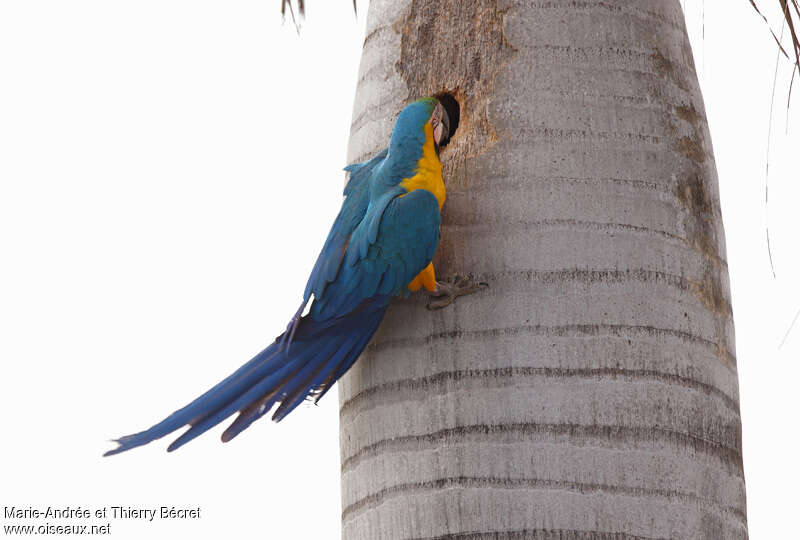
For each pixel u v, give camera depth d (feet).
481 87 32.45
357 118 34.78
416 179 30.42
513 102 31.94
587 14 32.60
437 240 29.96
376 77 34.32
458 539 29.48
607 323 30.32
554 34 32.42
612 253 30.81
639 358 30.32
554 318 30.30
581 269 30.63
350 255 30.19
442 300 30.68
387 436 30.99
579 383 29.94
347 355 30.78
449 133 33.01
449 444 30.04
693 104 33.35
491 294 30.60
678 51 33.65
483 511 29.40
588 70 32.19
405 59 33.83
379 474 31.01
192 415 30.09
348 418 32.48
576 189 31.14
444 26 33.50
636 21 32.96
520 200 31.09
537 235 30.81
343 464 32.73
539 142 31.50
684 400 30.60
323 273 30.50
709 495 30.50
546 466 29.43
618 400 29.94
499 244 30.89
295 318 30.25
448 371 30.45
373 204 30.48
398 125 30.89
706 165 33.17
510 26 32.60
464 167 31.76
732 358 32.81
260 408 30.37
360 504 31.48
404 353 31.09
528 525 29.14
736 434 31.96
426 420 30.45
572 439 29.60
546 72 32.12
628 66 32.42
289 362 30.60
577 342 30.17
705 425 30.89
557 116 31.73
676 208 31.86
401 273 29.78
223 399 30.27
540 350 30.09
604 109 31.91
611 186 31.30
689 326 31.24
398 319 31.37
